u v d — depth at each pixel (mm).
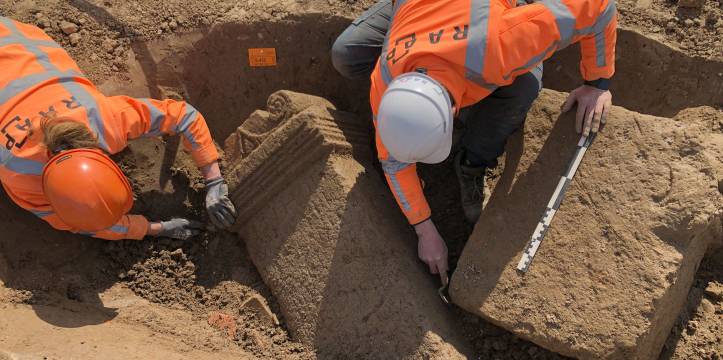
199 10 3316
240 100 3486
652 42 2928
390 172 2379
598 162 2457
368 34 2820
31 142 2480
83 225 2504
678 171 2312
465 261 2590
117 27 3346
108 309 2877
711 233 2424
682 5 2963
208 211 3080
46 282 2869
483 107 2607
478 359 2625
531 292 2424
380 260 2658
